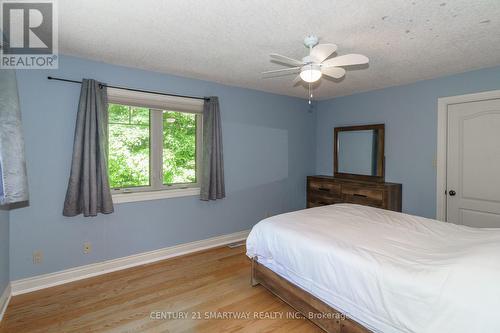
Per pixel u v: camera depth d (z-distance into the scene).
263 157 4.09
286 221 2.31
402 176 3.60
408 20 1.85
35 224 2.43
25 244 2.38
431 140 3.30
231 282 2.56
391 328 1.36
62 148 2.53
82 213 2.61
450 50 2.38
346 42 2.21
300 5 1.67
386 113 3.76
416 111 3.43
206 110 3.37
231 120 3.71
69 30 2.01
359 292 1.50
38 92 2.41
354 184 3.79
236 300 2.24
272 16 1.81
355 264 1.55
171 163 3.28
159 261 3.09
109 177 2.80
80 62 2.59
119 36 2.12
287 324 1.93
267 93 4.09
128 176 2.98
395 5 1.66
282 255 2.05
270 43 2.26
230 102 3.68
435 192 3.27
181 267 2.91
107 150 2.69
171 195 3.21
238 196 3.83
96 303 2.19
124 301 2.22
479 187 2.94
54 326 1.90
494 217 2.85
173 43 2.26
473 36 2.09
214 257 3.21
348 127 4.20
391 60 2.63
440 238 1.85
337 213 2.57
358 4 1.65
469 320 1.12
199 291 2.39
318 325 1.80
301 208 4.62
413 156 3.48
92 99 2.56
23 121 2.35
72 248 2.61
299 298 1.96
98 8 1.70
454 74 3.08
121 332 1.84
